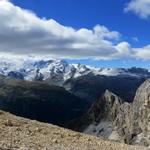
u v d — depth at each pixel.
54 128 43.94
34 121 46.06
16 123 41.66
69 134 41.84
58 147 33.09
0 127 37.66
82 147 36.06
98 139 42.97
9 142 30.55
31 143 32.41
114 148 38.88
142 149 40.88
